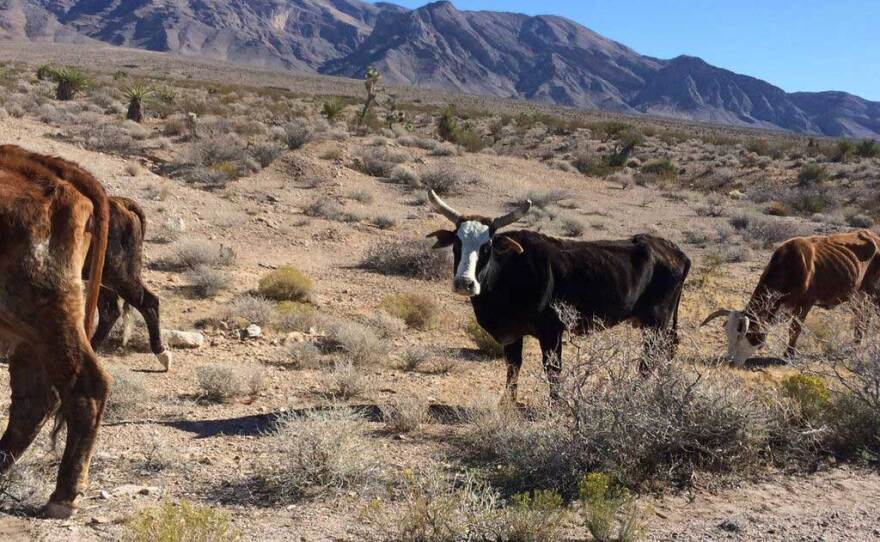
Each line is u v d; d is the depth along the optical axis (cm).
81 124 3194
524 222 2698
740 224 2986
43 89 4541
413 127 5256
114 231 965
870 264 1292
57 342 543
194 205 2289
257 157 2933
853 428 780
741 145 6481
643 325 978
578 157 4441
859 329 965
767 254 2456
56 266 540
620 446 680
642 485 664
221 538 505
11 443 580
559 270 880
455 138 4372
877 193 4016
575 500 632
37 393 586
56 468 639
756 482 690
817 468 728
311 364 1073
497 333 888
